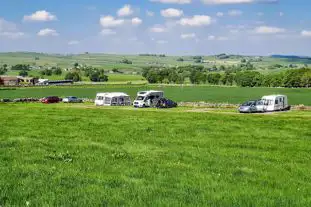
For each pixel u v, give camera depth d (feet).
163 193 43.16
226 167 61.72
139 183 48.01
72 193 42.29
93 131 106.63
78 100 371.15
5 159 63.00
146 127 117.50
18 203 38.52
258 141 93.76
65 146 79.56
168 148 80.79
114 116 157.69
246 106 223.51
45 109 199.72
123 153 71.26
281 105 243.81
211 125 126.11
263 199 41.65
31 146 77.92
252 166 63.46
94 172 53.98
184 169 58.80
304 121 143.23
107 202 39.17
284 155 75.77
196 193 44.34
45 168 55.31
